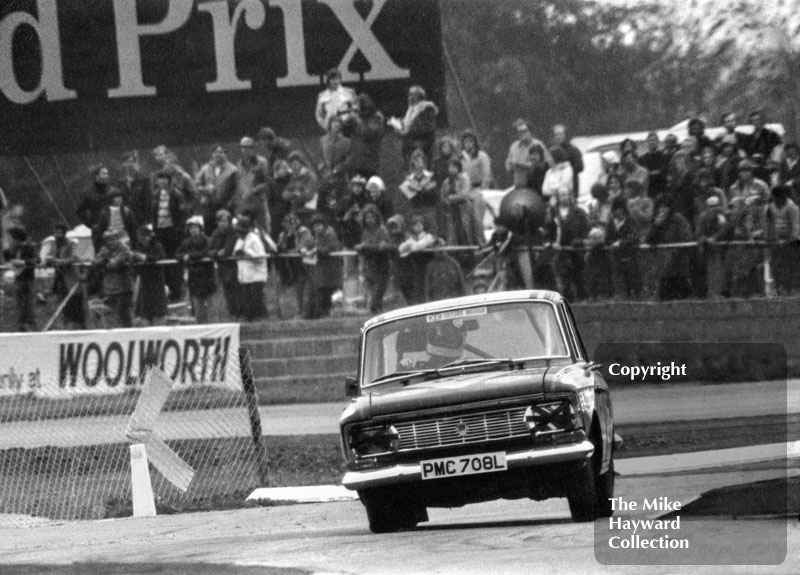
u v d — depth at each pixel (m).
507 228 102.94
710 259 102.19
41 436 63.03
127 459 64.25
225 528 43.84
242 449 66.50
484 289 102.12
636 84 109.31
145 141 106.75
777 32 111.38
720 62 109.50
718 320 100.19
